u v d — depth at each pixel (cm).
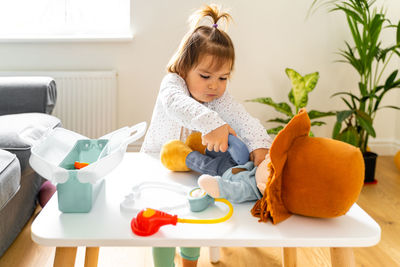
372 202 162
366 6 180
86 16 221
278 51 219
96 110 211
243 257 115
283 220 60
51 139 76
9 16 219
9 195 100
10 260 109
